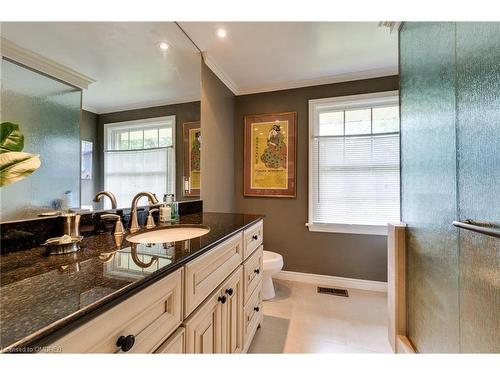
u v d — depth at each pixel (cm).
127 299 57
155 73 152
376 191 233
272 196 263
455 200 95
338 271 243
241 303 132
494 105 73
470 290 86
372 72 226
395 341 144
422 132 124
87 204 113
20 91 85
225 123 247
